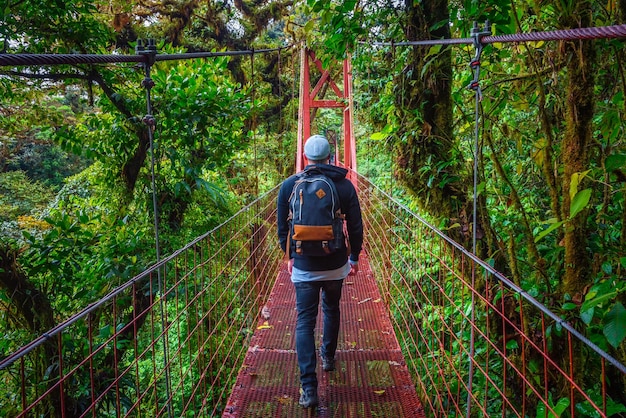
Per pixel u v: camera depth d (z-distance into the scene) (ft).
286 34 38.68
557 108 8.13
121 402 14.66
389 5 11.07
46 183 42.68
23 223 24.44
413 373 11.94
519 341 8.33
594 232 6.95
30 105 18.71
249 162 30.55
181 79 17.39
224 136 19.10
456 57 11.56
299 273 7.81
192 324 16.66
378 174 24.80
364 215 19.90
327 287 8.07
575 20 6.34
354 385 8.64
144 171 18.84
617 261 6.49
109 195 18.85
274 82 40.45
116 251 15.56
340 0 12.09
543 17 7.60
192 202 19.65
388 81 14.17
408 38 11.02
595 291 5.41
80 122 19.20
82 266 15.26
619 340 4.66
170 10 33.27
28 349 3.58
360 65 13.52
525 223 7.59
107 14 26.16
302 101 32.04
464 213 10.26
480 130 9.00
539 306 4.31
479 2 8.04
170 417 6.35
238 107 18.71
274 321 11.59
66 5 15.64
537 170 10.53
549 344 7.25
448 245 10.53
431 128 10.87
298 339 7.84
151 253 17.12
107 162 18.33
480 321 9.26
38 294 14.57
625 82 6.13
